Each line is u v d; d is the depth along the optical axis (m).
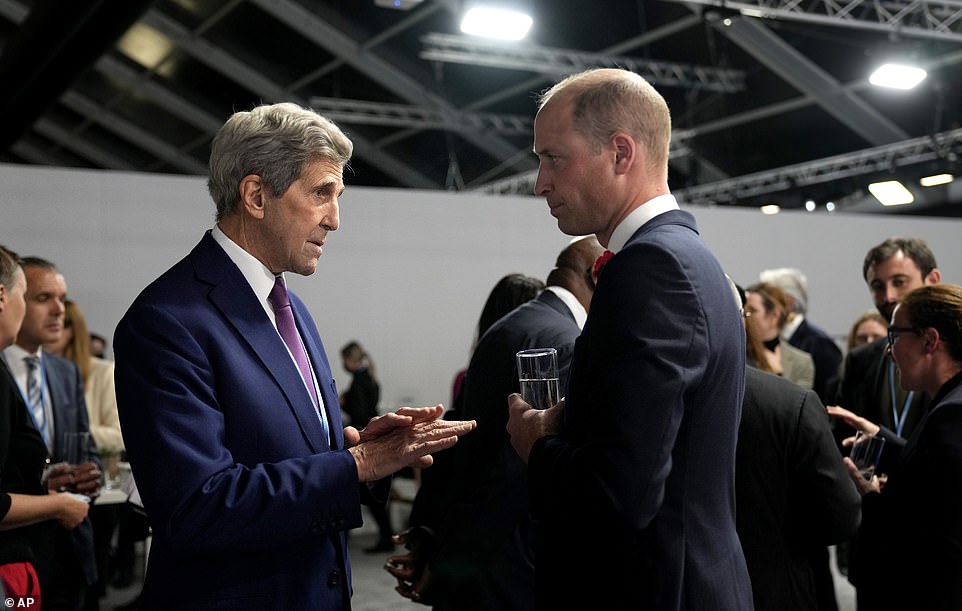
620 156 1.27
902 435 2.70
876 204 11.04
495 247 7.62
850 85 8.64
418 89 9.47
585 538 1.24
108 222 6.52
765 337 3.50
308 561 1.39
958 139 8.92
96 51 6.15
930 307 1.93
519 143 10.70
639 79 1.30
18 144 12.30
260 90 9.64
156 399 1.28
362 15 8.26
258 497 1.26
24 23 5.92
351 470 1.33
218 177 1.41
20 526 1.95
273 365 1.39
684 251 1.18
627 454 1.09
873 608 1.83
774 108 9.23
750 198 11.37
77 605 2.41
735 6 6.50
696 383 1.14
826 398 3.55
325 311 7.16
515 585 1.85
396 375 7.30
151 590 1.35
